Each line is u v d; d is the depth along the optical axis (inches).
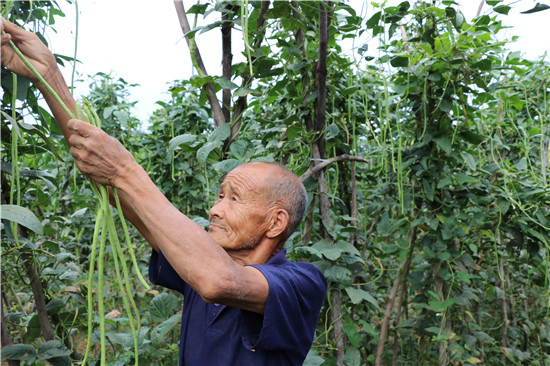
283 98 92.8
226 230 45.7
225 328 42.6
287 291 39.4
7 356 60.9
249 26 74.4
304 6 75.0
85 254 170.7
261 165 48.0
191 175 149.9
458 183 99.5
